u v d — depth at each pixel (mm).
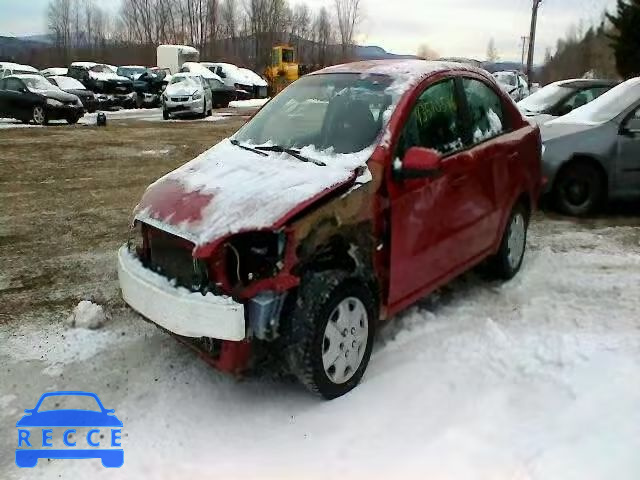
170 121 22031
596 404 3289
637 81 7715
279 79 36906
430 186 4031
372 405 3492
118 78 29406
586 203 7418
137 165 11609
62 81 25797
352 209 3549
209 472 3023
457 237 4395
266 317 3275
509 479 2820
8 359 4148
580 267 5652
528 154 5266
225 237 3242
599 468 2805
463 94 4609
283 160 3928
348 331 3572
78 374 3957
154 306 3455
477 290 5121
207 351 3449
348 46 61094
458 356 3943
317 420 3389
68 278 5617
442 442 3115
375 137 3885
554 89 10812
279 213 3293
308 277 3461
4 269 5840
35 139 15383
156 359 4129
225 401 3633
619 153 7188
